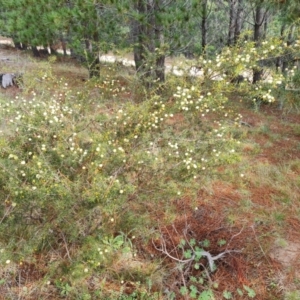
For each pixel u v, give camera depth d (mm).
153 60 4590
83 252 2182
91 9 6086
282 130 6148
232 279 2678
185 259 2801
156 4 5953
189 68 3281
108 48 6457
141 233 2725
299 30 4152
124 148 2607
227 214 3406
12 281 2471
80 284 2375
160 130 2895
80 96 3273
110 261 2420
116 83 4746
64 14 6223
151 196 2598
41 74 3871
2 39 19031
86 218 2291
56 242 2381
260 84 3238
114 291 2428
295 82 4441
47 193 2014
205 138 2871
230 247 2955
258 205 3641
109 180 2262
